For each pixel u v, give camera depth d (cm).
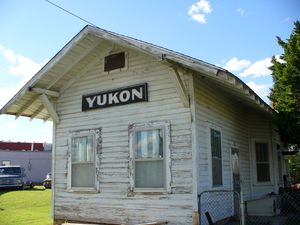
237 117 1372
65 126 1200
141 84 1053
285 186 1827
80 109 1174
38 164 4444
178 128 974
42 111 1316
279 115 1536
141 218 1000
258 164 1537
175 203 948
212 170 1041
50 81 1177
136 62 1083
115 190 1062
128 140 1059
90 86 1165
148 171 1010
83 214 1116
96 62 1165
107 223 1062
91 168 1125
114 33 995
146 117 1034
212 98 1101
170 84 1009
